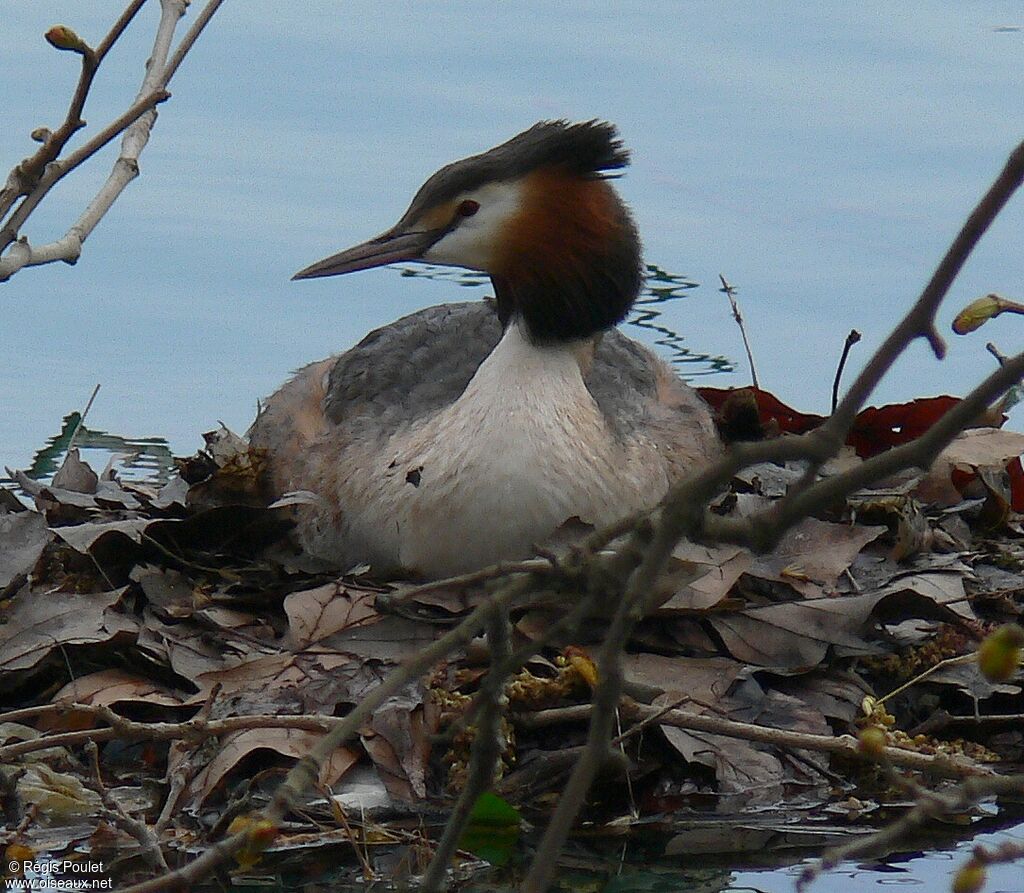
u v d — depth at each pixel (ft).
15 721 31.89
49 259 20.06
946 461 42.19
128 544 36.40
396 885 26.66
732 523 13.21
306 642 32.78
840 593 35.29
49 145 19.62
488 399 33.88
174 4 23.06
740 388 43.19
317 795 29.81
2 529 35.86
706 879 27.04
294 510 37.14
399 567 34.65
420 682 31.32
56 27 19.10
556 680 30.81
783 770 31.37
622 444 35.04
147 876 26.78
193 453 49.42
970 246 12.73
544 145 34.81
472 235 35.06
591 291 34.63
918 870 27.58
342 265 35.81
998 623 36.06
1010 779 15.79
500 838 28.86
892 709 34.22
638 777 30.94
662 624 33.91
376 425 36.60
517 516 33.27
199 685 31.94
